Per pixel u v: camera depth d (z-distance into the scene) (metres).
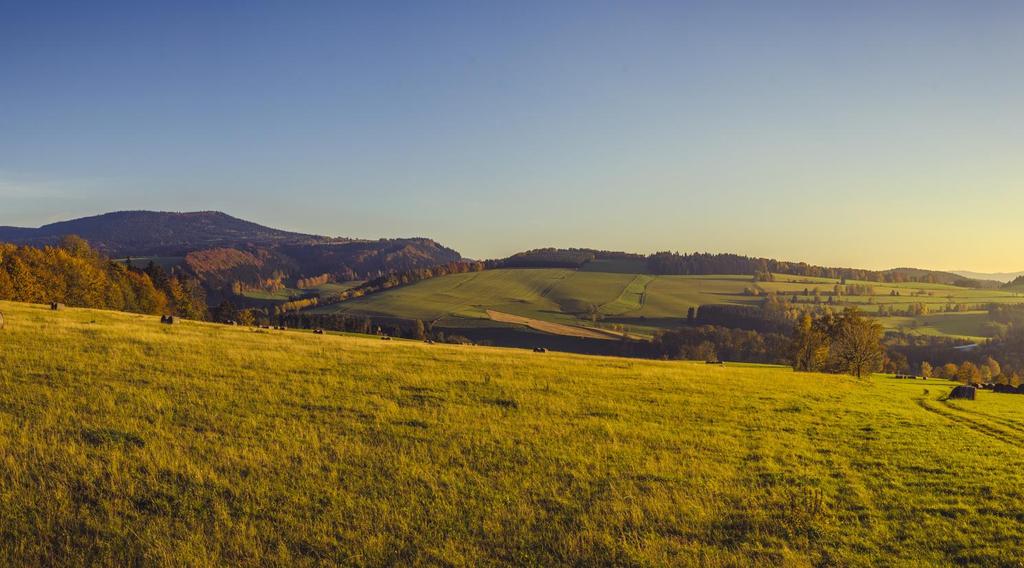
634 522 13.77
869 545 12.95
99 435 16.98
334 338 51.44
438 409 23.59
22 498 12.98
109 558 11.18
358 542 12.30
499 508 14.25
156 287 131.12
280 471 15.65
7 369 23.77
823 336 80.31
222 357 31.20
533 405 25.70
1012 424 29.66
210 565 11.12
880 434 24.03
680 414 26.02
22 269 86.44
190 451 16.53
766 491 16.23
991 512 15.05
